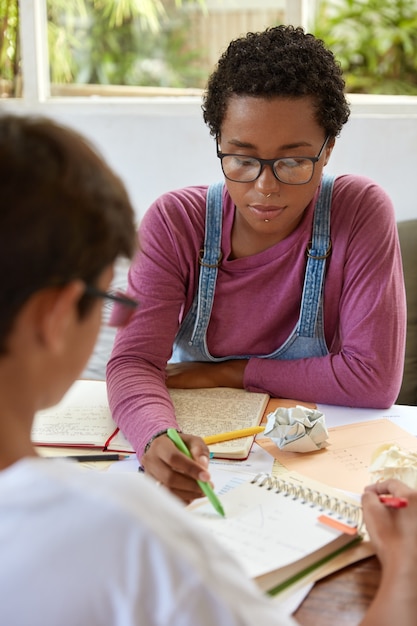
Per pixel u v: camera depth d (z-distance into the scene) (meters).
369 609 0.72
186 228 1.38
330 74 1.21
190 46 3.66
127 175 2.35
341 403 1.30
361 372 1.28
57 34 2.80
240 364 1.41
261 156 1.20
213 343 1.44
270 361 1.36
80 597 0.48
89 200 0.53
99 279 0.57
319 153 1.23
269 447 1.12
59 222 0.51
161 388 1.26
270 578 0.78
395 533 0.82
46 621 0.47
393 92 2.77
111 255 0.57
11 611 0.47
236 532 0.84
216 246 1.38
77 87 2.53
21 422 0.56
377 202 1.37
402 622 0.69
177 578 0.49
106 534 0.49
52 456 1.11
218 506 0.88
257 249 1.37
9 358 0.54
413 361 1.95
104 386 1.38
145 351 1.33
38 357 0.55
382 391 1.28
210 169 2.30
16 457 0.56
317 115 1.20
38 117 0.56
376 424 1.21
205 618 0.49
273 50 1.19
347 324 1.34
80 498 0.49
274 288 1.39
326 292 1.38
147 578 0.49
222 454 1.08
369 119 2.15
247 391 1.35
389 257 1.34
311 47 1.21
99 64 3.49
